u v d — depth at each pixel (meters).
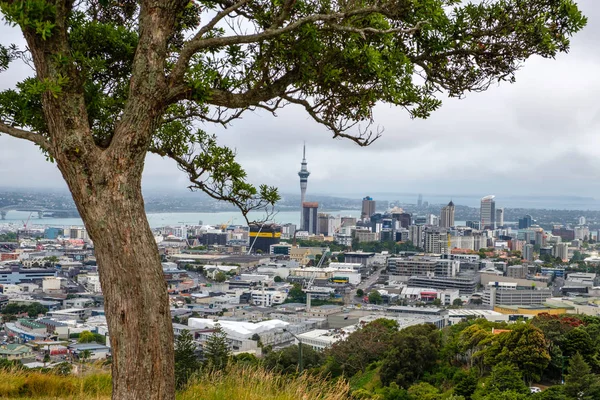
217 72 9.52
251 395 12.12
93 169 7.59
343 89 10.19
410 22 9.40
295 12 9.97
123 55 10.91
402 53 9.79
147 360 7.57
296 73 9.63
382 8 8.88
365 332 76.69
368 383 64.38
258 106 10.09
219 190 12.13
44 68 7.75
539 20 9.91
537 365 54.47
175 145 11.98
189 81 8.15
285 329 138.50
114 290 7.58
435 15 9.03
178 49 10.98
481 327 68.12
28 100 9.47
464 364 64.38
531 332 55.81
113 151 7.62
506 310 177.62
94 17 11.28
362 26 9.75
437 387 60.25
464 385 54.97
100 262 7.65
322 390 13.02
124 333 7.55
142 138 7.70
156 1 7.73
